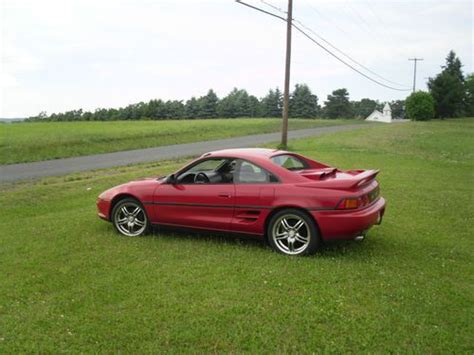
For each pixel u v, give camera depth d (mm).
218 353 3766
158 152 28406
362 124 74375
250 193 6457
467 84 101312
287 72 27562
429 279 5383
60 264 6082
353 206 5957
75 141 32906
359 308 4559
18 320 4406
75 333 4125
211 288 5117
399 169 17281
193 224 6938
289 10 27047
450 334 4016
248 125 59500
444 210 9492
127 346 3879
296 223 6266
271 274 5531
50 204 11219
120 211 7602
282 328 4148
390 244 6902
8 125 58750
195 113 112062
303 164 7238
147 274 5598
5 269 5910
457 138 37906
